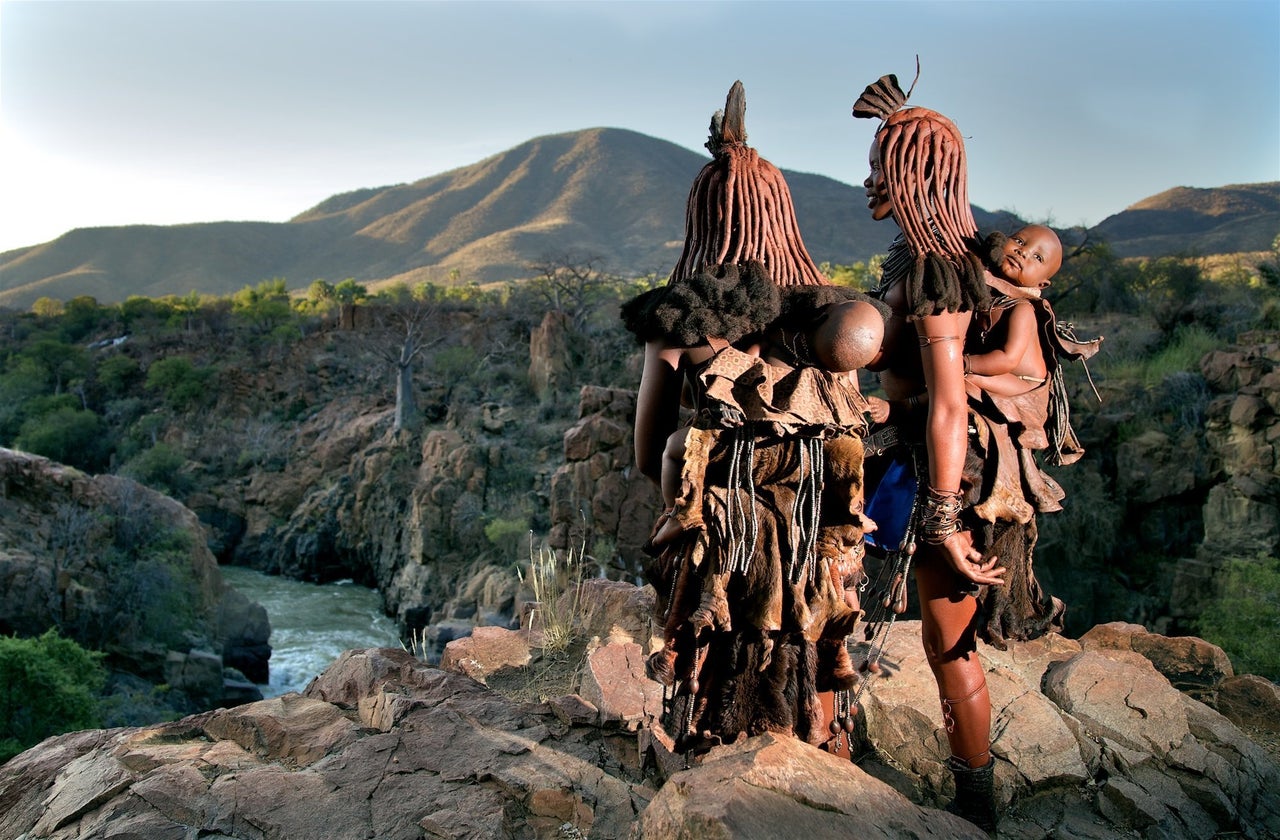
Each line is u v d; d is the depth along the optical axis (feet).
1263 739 13.21
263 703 11.21
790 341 7.80
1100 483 99.09
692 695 8.24
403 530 180.86
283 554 211.82
